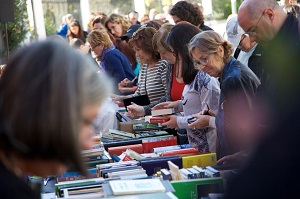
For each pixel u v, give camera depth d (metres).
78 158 1.74
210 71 4.17
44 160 1.76
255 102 3.48
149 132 5.79
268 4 3.87
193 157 4.19
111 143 5.25
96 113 1.82
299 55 1.55
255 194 1.39
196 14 6.68
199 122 4.52
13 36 14.20
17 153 1.77
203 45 4.12
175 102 5.26
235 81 3.95
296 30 3.22
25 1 14.94
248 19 3.90
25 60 1.75
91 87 1.77
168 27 5.36
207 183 3.38
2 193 1.76
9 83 1.73
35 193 1.84
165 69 6.14
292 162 1.38
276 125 1.42
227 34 6.01
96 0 17.70
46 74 1.72
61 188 3.54
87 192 3.36
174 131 5.75
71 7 17.67
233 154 4.02
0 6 9.36
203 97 4.70
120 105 7.44
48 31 17.05
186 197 3.38
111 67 8.16
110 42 8.23
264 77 3.45
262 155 1.40
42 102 1.70
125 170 4.03
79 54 1.81
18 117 1.70
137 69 9.02
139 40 6.14
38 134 1.70
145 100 6.27
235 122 3.95
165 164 4.16
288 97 1.44
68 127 1.70
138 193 3.06
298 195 1.37
